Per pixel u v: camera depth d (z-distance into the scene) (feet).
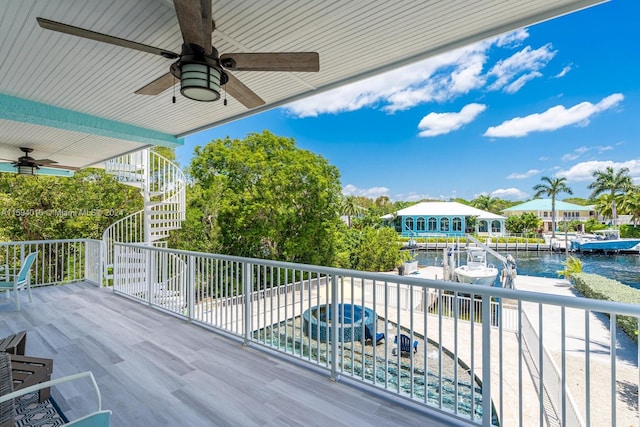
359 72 10.76
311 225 50.21
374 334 7.94
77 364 9.59
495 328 21.94
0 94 12.05
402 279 7.29
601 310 5.00
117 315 14.39
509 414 12.85
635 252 81.76
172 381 8.57
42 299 17.22
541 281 47.52
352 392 7.98
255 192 48.29
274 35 8.59
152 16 7.75
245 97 9.24
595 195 110.22
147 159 28.55
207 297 13.14
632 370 17.24
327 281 8.75
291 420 6.92
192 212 48.88
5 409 5.17
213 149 50.01
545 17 7.64
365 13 7.69
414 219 109.09
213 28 7.19
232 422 6.88
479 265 41.91
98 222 49.62
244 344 10.99
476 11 7.56
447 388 14.85
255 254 49.70
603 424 12.96
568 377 16.61
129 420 6.96
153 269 15.75
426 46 9.16
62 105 13.30
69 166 24.91
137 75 10.77
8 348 8.32
